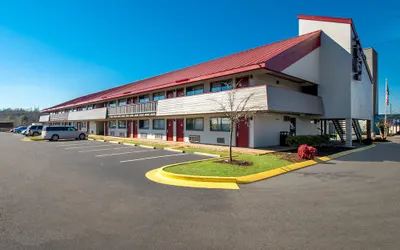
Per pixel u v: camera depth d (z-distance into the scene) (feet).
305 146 38.52
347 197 19.27
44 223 14.05
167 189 21.57
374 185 23.15
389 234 12.73
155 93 78.95
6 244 11.59
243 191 21.06
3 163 35.70
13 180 24.81
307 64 59.11
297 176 27.43
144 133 86.38
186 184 23.32
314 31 65.57
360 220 14.61
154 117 80.64
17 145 66.54
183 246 11.50
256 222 14.33
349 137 59.77
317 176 27.40
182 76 70.85
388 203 17.78
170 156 42.50
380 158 42.34
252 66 45.85
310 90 65.16
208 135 62.44
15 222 14.16
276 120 58.65
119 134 101.91
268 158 37.76
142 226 13.73
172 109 64.13
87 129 130.52
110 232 12.94
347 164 35.88
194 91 64.85
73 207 16.78
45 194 19.83
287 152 45.70
